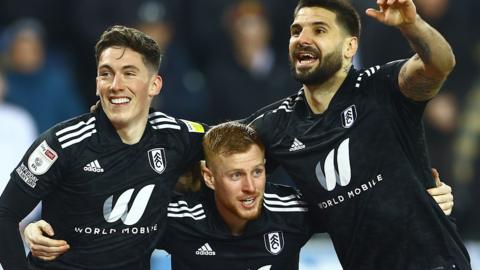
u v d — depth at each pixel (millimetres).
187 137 20312
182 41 35938
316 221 20734
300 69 19625
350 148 19438
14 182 19578
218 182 20125
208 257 20688
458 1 35375
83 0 35344
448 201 19750
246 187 19891
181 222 20500
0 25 36562
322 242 27672
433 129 33031
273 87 33406
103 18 35062
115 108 19391
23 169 19516
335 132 19562
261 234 20625
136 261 19766
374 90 19531
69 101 34156
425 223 19375
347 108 19609
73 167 19422
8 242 19281
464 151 33938
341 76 19828
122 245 19625
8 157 30984
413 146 19531
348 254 19781
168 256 26562
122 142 19672
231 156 19859
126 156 19641
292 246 20797
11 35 34312
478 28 36969
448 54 18281
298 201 20859
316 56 19531
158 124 20125
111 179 19531
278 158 20125
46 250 19203
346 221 19594
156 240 19969
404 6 17750
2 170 30766
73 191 19484
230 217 20359
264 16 34906
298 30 19781
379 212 19312
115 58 19453
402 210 19281
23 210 19578
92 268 19609
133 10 34625
